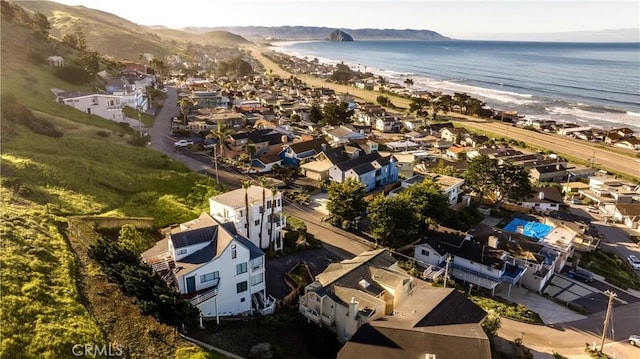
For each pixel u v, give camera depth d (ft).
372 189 294.87
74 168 222.48
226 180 284.00
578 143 485.56
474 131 519.19
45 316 114.42
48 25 551.59
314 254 201.87
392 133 496.64
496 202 290.35
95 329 115.96
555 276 213.25
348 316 139.13
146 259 151.43
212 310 143.02
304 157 331.16
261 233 194.70
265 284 166.50
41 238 149.38
